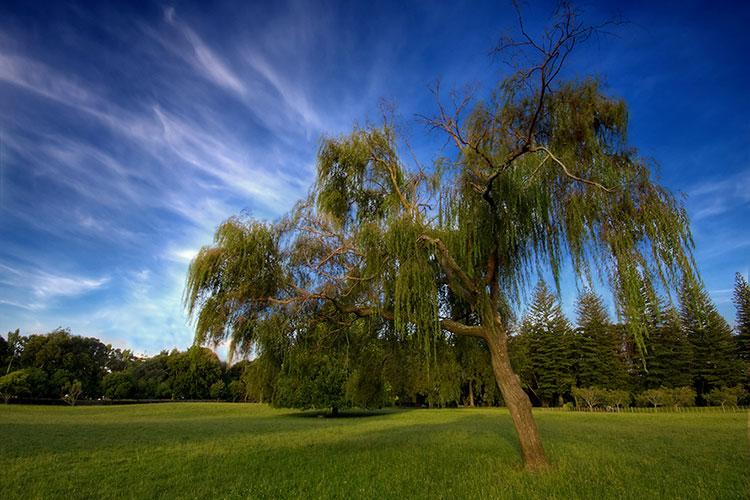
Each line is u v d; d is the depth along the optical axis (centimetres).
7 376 6562
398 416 4675
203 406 6869
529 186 1018
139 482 1240
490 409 6194
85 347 8331
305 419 4394
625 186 960
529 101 1108
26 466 1543
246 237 1109
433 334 1150
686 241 922
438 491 970
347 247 1221
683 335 5788
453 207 1073
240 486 1134
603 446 1714
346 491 1016
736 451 1558
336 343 1412
